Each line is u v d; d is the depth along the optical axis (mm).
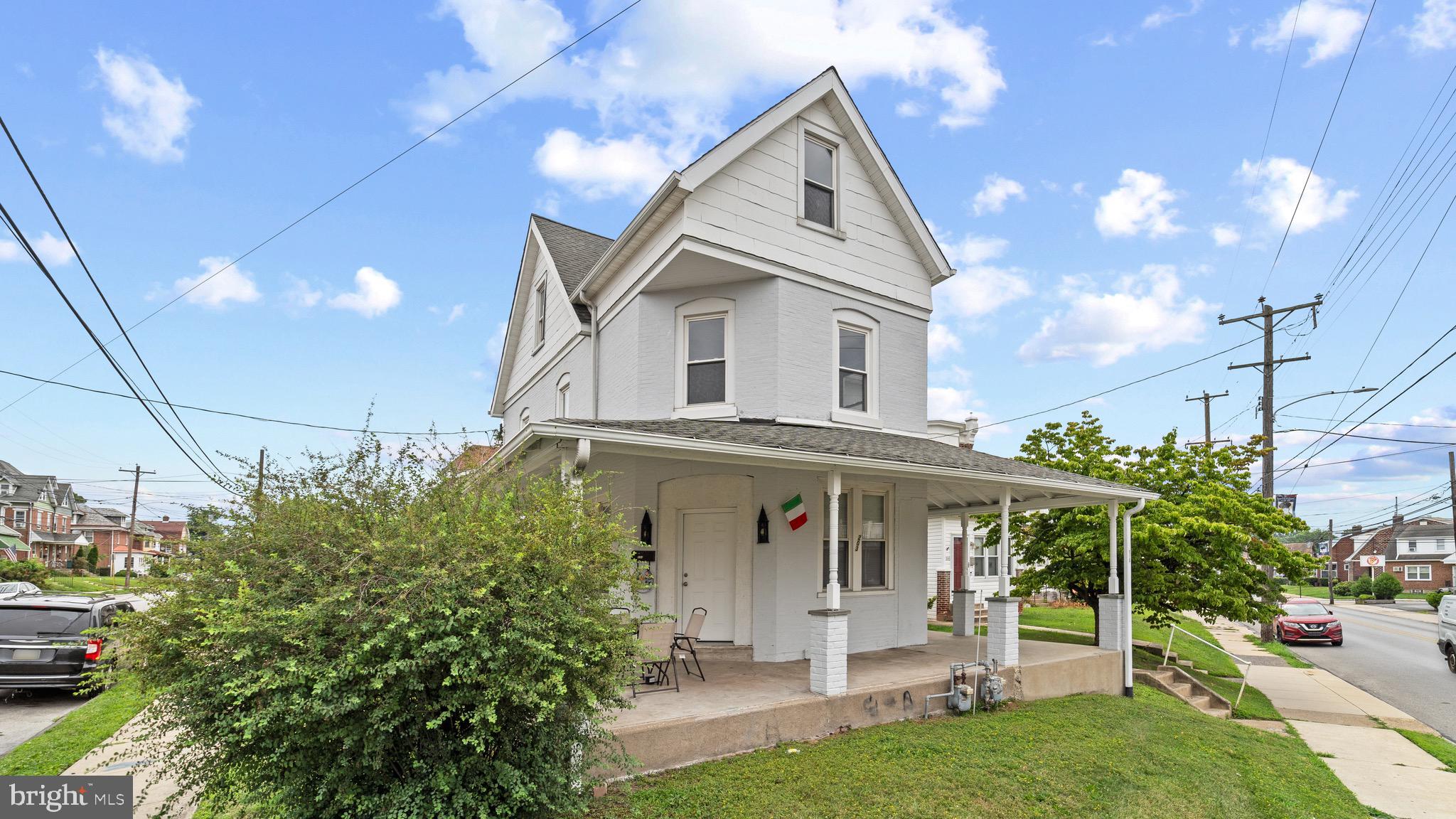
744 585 11891
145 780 7422
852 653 12578
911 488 13875
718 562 12156
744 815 6434
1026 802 7254
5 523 62031
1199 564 16453
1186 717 11711
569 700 5672
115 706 10961
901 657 12234
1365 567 88250
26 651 12078
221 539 5645
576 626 5469
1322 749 11719
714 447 8570
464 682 5031
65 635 12297
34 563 44219
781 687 9508
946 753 8367
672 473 12094
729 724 7996
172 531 86062
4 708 12078
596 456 12633
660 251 12422
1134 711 11453
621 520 6609
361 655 4941
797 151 13125
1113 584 13695
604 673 5738
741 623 11820
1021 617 24422
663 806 6488
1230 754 9812
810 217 13406
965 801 7102
